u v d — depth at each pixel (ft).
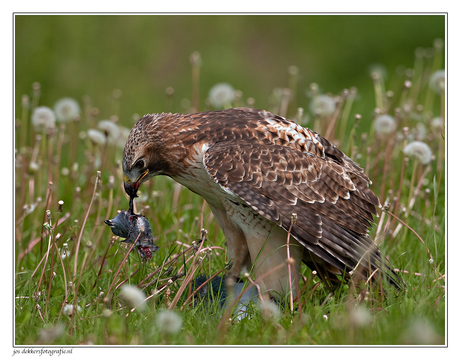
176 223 36.24
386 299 26.63
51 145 37.76
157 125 29.25
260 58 93.35
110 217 36.63
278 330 23.88
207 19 97.96
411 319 23.38
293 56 93.97
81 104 80.94
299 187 27.66
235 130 28.86
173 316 23.49
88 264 31.17
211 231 36.11
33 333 24.54
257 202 26.91
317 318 24.20
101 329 24.26
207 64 91.04
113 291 27.27
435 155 41.50
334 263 26.78
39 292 27.07
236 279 30.76
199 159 28.68
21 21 87.61
